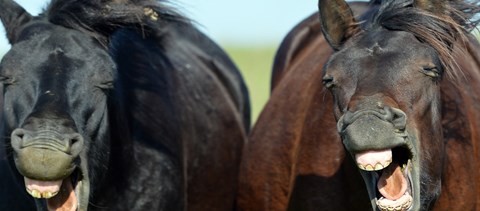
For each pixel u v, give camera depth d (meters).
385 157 9.56
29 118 9.91
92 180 11.02
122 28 11.70
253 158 13.48
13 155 10.51
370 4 12.42
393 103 9.73
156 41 13.94
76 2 11.04
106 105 10.94
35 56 10.55
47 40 10.70
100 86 10.70
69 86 10.44
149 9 12.02
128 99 12.37
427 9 10.76
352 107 9.71
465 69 12.45
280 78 15.01
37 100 10.20
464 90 12.28
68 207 10.44
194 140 14.21
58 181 9.95
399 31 10.40
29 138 9.72
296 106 13.19
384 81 9.95
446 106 11.62
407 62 10.10
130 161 12.08
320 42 14.38
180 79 14.43
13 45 10.77
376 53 10.20
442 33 10.53
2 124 11.51
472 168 11.85
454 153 11.62
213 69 16.06
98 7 11.16
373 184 10.14
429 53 10.20
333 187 11.88
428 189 10.62
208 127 14.75
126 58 12.61
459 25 10.74
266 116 13.70
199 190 14.38
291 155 12.89
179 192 12.91
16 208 11.55
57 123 9.90
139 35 12.93
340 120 9.88
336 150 12.02
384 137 9.48
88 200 10.67
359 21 10.98
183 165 13.40
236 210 13.90
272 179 13.05
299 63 14.28
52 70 10.45
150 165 12.37
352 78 10.16
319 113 12.50
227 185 15.14
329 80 10.40
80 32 10.97
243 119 16.72
